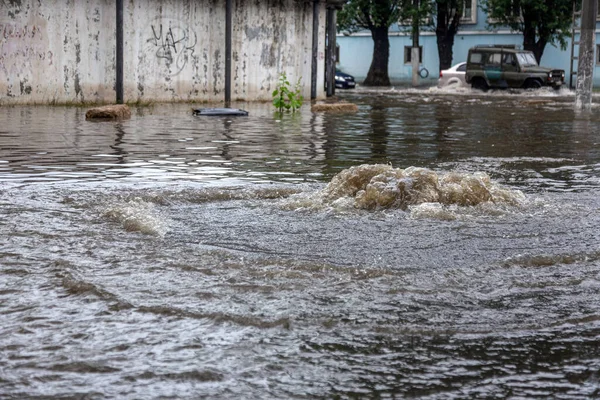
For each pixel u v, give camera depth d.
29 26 21.23
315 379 3.02
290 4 28.16
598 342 3.46
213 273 4.41
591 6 22.69
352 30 49.34
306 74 29.28
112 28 23.11
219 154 10.55
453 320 3.71
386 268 4.59
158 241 5.20
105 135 13.15
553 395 2.92
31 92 21.50
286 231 5.64
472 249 5.16
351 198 6.80
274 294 4.04
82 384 2.94
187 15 25.31
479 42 49.75
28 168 8.75
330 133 14.41
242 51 26.92
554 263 4.83
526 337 3.51
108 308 3.76
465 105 25.95
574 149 12.09
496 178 8.66
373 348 3.34
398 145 12.28
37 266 4.48
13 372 3.03
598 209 6.69
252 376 3.03
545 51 47.81
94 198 6.73
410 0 45.94
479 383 3.01
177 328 3.51
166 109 21.62
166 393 2.87
